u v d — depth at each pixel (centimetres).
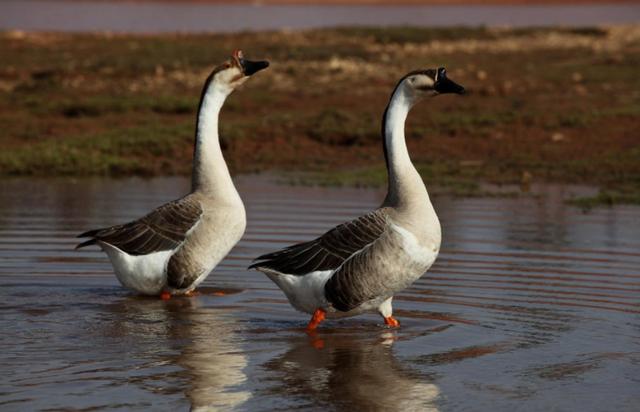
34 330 1070
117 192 1922
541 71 3809
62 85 3269
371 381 926
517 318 1120
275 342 1045
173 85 3353
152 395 882
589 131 2652
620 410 854
